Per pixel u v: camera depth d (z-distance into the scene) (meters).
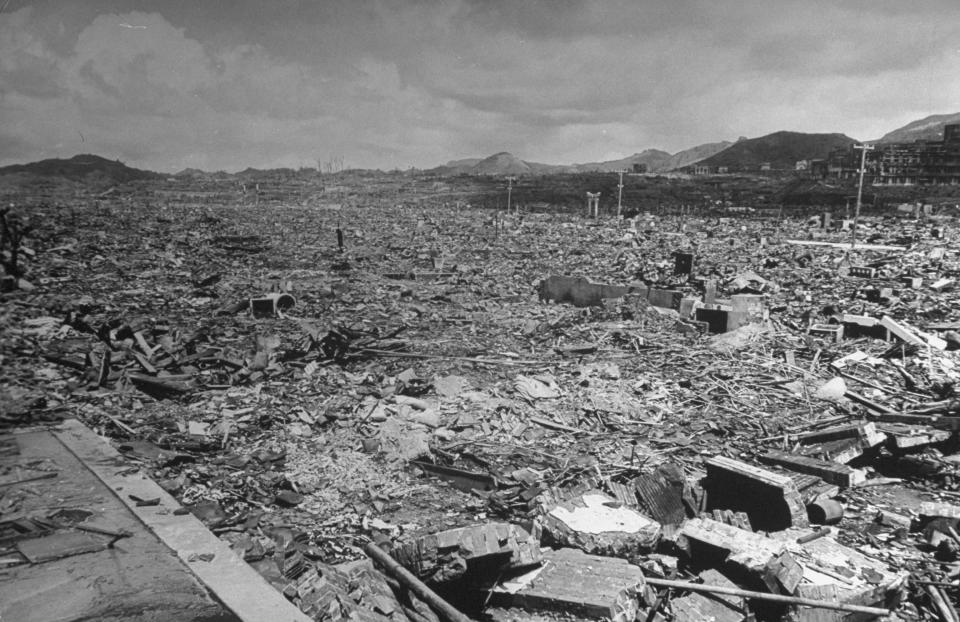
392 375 15.09
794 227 69.94
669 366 16.53
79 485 7.23
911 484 10.12
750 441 11.63
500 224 70.31
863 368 16.12
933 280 29.45
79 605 4.91
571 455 10.59
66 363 14.05
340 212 89.94
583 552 7.14
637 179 185.88
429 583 6.38
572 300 26.42
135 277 29.59
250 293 26.70
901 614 6.51
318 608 5.45
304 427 11.42
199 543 5.99
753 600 6.29
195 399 12.82
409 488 9.29
